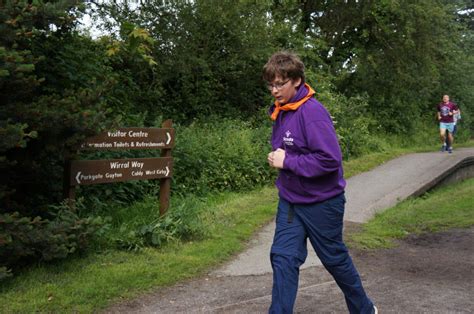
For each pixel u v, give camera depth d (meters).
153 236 5.44
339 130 13.52
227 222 6.77
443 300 4.25
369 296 4.34
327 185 3.21
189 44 11.50
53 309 3.84
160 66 11.27
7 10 4.02
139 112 10.56
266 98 13.85
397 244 6.24
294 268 3.17
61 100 4.46
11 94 4.33
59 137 4.58
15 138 3.87
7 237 3.79
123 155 7.26
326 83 14.93
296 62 3.24
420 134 20.84
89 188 6.50
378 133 18.34
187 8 11.12
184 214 6.04
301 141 3.21
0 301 3.86
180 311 3.99
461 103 25.06
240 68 13.27
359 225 7.07
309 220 3.24
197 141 9.09
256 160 9.66
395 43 18.36
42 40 5.71
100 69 7.62
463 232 6.76
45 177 5.41
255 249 5.85
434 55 20.25
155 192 7.42
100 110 4.71
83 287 4.21
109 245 5.27
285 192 3.30
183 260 5.10
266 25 12.58
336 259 3.31
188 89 12.62
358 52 18.64
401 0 17.27
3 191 4.51
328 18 17.95
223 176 8.82
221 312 3.98
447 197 9.12
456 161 12.66
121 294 4.24
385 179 10.73
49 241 4.18
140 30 8.97
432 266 5.30
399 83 18.81
